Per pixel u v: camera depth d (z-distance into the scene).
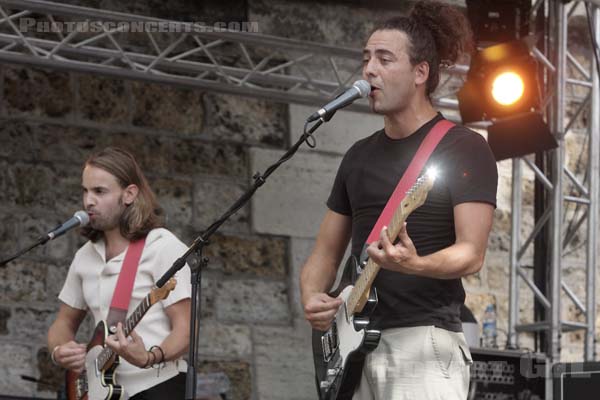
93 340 6.59
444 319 5.23
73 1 10.62
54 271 10.41
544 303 10.20
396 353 5.21
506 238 11.89
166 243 6.61
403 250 4.83
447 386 5.18
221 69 10.43
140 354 6.21
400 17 5.52
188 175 10.97
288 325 11.09
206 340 10.83
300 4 11.43
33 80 10.57
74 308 6.94
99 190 6.65
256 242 11.12
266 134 11.25
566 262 11.97
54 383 10.29
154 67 10.64
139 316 6.34
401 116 5.42
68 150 10.61
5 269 10.28
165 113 10.96
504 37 9.75
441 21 5.55
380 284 5.27
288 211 11.22
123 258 6.61
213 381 9.53
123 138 10.80
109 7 10.80
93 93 10.74
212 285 10.92
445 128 5.39
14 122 10.48
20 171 10.44
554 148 9.68
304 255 11.23
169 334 6.45
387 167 5.40
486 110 9.83
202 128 11.06
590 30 10.32
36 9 9.32
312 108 11.36
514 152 9.76
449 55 5.56
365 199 5.43
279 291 11.12
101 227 6.66
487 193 5.21
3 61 9.76
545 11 10.43
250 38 9.92
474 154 5.29
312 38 11.45
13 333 10.24
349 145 11.41
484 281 11.77
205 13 11.12
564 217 11.95
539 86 10.13
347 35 11.55
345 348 5.29
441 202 5.24
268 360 10.99
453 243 5.27
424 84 5.45
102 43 10.67
